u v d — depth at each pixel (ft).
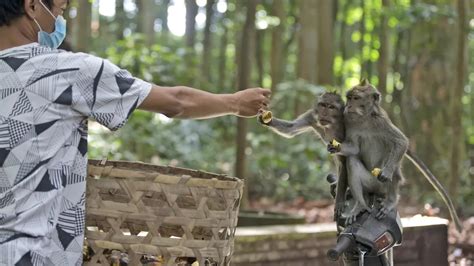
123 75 9.64
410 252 18.93
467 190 37.06
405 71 45.32
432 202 36.76
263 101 10.69
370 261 12.10
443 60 39.01
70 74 9.30
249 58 29.32
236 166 30.12
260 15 54.95
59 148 9.26
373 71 56.08
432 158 39.42
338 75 57.52
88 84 9.38
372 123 12.80
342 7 57.47
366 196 12.59
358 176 12.48
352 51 60.39
